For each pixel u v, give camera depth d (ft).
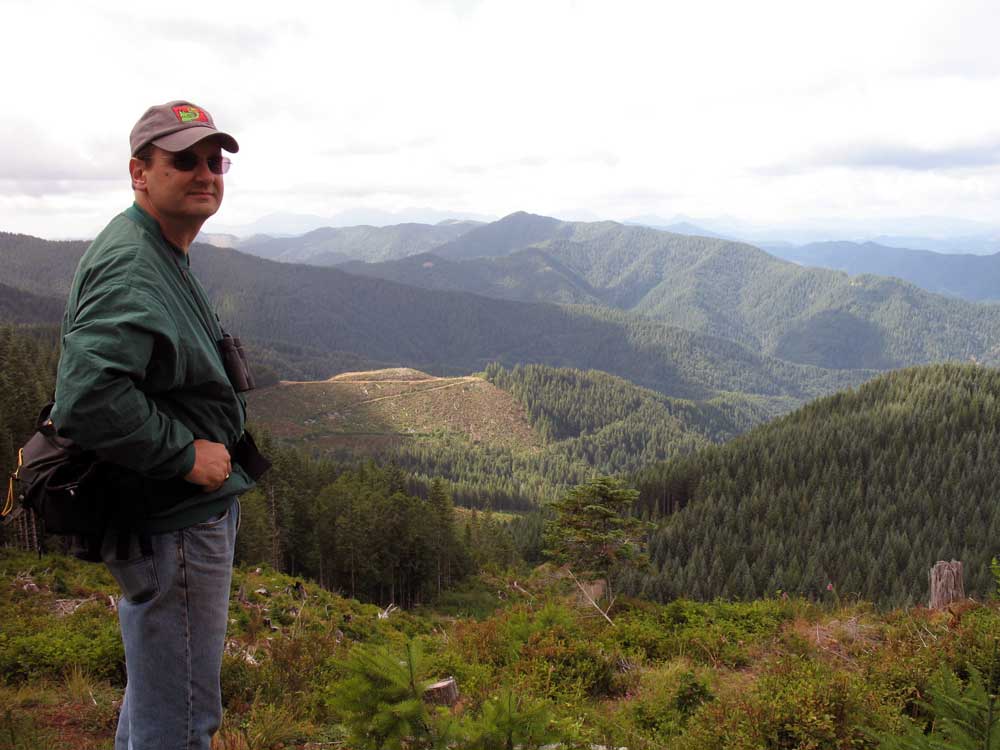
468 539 277.64
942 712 9.85
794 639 31.58
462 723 9.68
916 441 472.03
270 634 33.99
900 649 25.00
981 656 18.72
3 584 53.93
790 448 476.95
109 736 15.94
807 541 347.36
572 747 10.71
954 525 351.25
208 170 6.95
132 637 6.80
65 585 56.90
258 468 7.57
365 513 203.62
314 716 17.76
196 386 6.72
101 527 6.23
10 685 20.02
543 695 24.82
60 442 6.28
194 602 6.81
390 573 201.16
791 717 17.95
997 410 491.72
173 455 6.04
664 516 419.74
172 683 6.83
